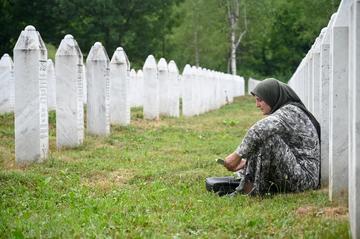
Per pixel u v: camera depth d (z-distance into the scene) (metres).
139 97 30.25
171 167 12.12
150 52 50.53
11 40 43.75
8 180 10.19
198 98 28.11
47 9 41.91
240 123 23.16
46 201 8.78
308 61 13.55
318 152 9.09
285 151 8.59
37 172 11.25
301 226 6.75
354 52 6.21
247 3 55.19
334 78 8.09
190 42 62.91
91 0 42.97
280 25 62.72
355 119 6.16
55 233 6.79
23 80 12.24
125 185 10.36
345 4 8.05
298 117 9.05
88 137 16.44
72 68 14.54
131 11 47.34
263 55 67.69
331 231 6.37
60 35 44.84
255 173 8.69
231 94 42.50
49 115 20.59
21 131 12.34
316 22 38.50
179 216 7.54
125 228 7.01
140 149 14.95
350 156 6.39
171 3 48.50
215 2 57.03
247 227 6.90
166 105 24.73
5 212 8.04
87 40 46.16
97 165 12.23
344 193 8.05
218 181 9.43
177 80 25.23
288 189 8.79
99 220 7.36
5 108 22.25
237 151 8.67
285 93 9.30
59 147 14.66
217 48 61.28
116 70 19.39
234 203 8.30
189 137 17.91
